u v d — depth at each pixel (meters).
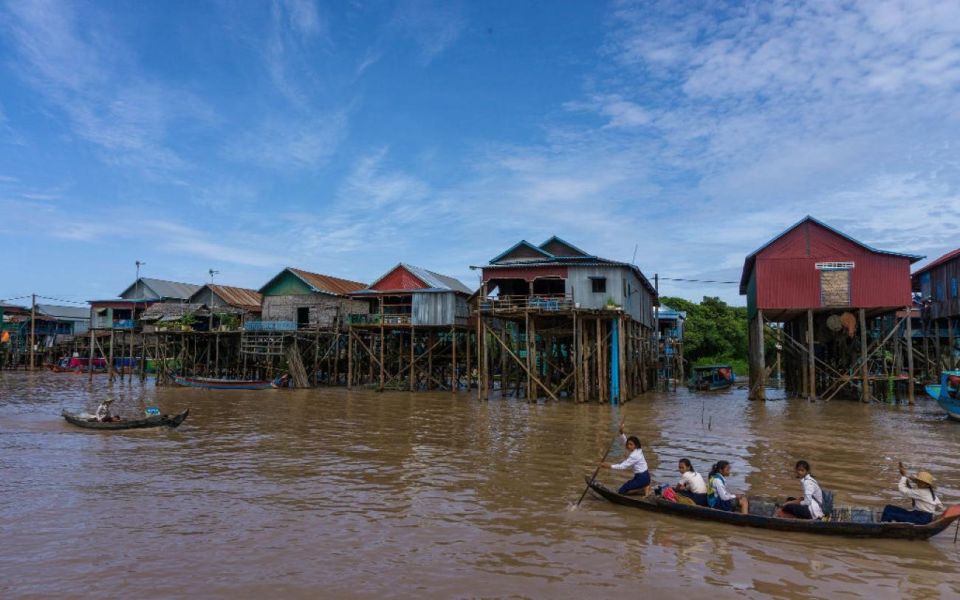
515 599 8.75
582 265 35.84
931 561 10.15
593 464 17.56
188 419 27.44
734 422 26.48
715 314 75.12
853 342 38.00
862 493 14.50
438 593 8.95
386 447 20.22
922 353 45.66
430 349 42.94
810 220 35.16
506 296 36.09
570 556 10.38
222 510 13.00
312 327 48.09
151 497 14.05
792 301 35.28
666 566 9.95
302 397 38.34
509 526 11.93
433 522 12.18
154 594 8.91
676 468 17.17
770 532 11.46
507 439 21.78
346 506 13.31
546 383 38.06
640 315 43.00
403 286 43.91
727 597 8.84
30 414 29.30
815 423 26.27
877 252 34.44
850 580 9.42
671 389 49.66
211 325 51.31
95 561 10.15
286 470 16.80
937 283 40.75
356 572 9.70
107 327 60.84
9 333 73.62
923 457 18.73
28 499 13.85
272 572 9.70
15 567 9.88
